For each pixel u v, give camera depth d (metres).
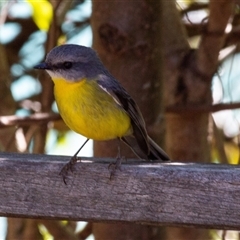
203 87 13.36
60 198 8.80
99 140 11.46
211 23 12.50
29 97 16.02
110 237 11.68
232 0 12.07
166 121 13.27
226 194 8.36
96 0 11.74
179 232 13.85
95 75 10.89
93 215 8.72
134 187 8.59
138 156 11.39
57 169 8.81
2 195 8.89
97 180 8.71
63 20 15.22
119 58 11.68
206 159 14.17
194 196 8.42
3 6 15.94
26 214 8.86
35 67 11.05
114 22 11.60
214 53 12.89
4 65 14.63
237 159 15.43
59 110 10.94
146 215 8.55
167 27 13.65
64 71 10.86
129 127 11.12
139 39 11.62
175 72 13.45
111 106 10.72
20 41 16.58
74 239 13.84
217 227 8.42
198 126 13.90
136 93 11.73
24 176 8.86
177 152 14.08
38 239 14.12
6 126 12.60
